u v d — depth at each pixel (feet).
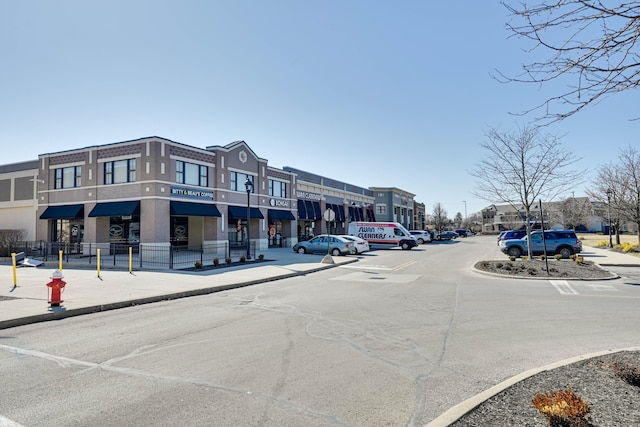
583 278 48.96
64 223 95.86
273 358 19.27
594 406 12.92
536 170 68.59
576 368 16.75
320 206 153.69
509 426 11.75
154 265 67.82
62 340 22.82
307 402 14.34
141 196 81.05
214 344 21.72
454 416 12.34
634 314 29.32
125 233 88.07
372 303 34.12
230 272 56.59
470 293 39.50
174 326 26.08
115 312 31.14
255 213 107.55
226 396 14.83
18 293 37.73
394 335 23.56
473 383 16.20
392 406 14.05
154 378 16.70
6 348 21.30
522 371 17.54
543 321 27.14
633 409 12.64
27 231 101.19
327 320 27.55
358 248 94.32
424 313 29.86
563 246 75.72
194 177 90.27
